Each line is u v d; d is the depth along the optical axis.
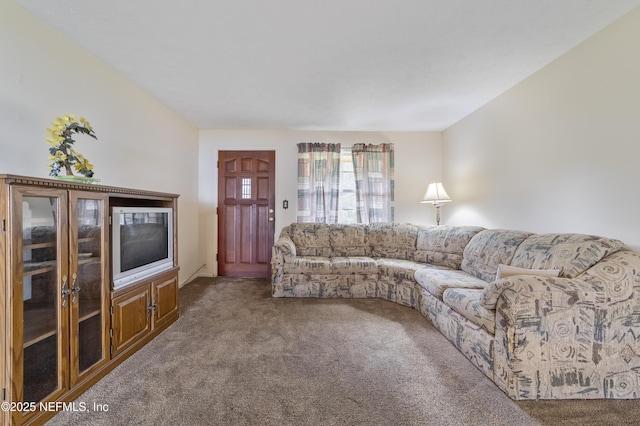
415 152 4.23
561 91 2.19
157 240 2.26
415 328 2.40
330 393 1.54
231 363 1.84
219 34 1.92
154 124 3.03
